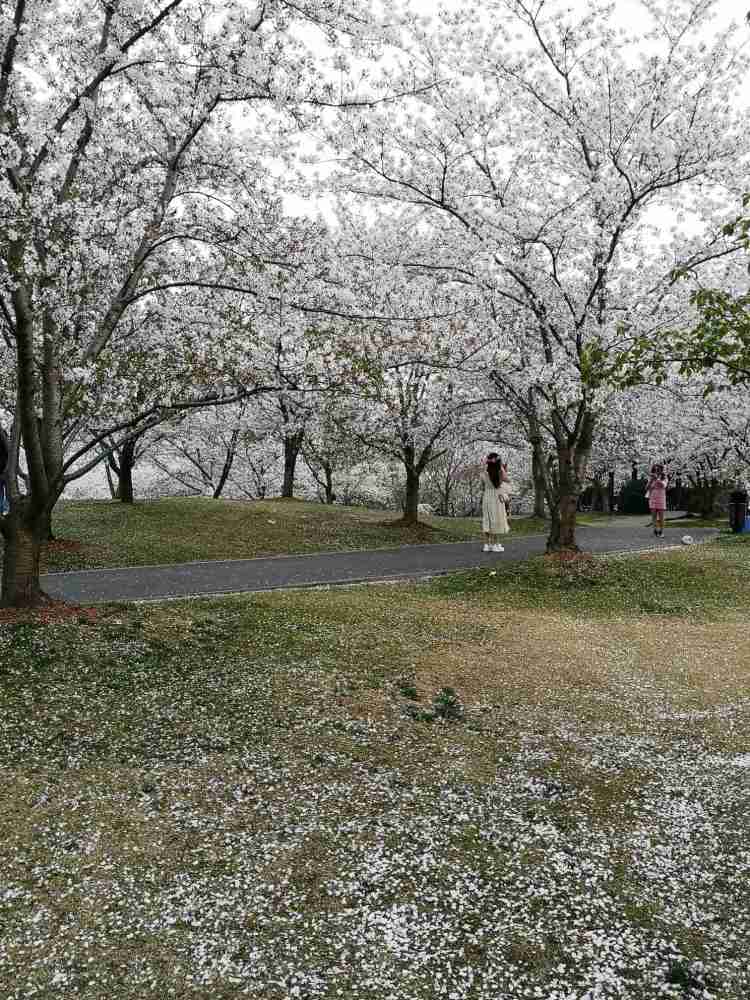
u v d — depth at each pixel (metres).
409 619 10.08
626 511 43.28
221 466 37.50
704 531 24.61
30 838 4.28
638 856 4.23
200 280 10.52
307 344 9.89
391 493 40.12
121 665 7.30
